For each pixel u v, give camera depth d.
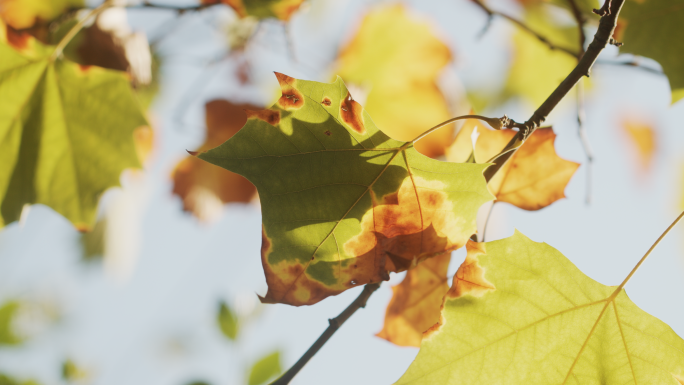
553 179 0.90
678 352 0.86
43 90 0.96
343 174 0.85
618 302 0.87
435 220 0.86
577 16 0.98
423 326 0.91
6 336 1.08
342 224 0.85
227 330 1.05
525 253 0.86
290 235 0.85
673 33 0.96
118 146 0.98
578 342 0.87
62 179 0.98
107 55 1.01
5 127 0.96
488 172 0.87
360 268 0.86
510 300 0.86
